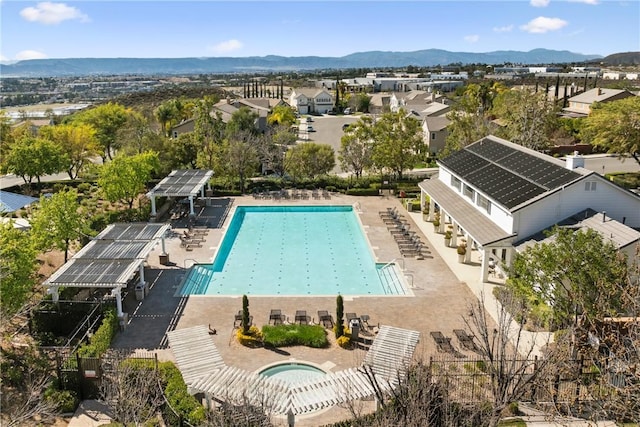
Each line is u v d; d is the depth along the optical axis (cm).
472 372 2230
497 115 8062
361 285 3609
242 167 5900
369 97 17288
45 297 2919
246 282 3656
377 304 3109
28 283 2583
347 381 2011
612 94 9831
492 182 3722
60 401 2081
